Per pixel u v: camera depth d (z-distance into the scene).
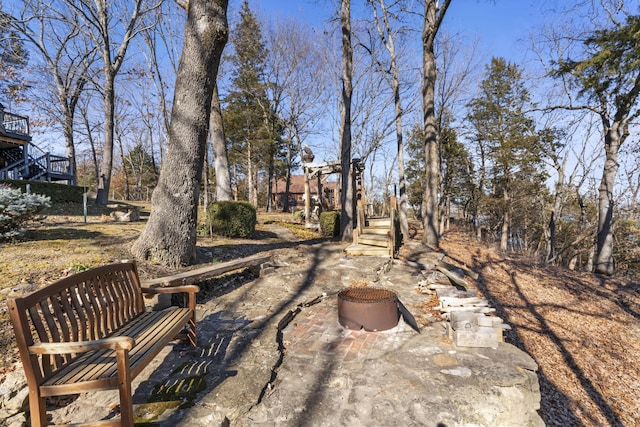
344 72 10.28
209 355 3.03
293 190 40.00
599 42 10.79
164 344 2.44
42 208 6.07
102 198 13.62
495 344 3.21
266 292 5.06
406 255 8.73
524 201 20.83
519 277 10.34
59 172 16.84
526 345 6.42
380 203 37.31
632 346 6.44
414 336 3.55
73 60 18.41
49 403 2.27
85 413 2.18
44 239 6.24
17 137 14.04
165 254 5.55
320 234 12.20
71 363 2.09
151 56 12.78
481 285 9.30
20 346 1.77
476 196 24.97
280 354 3.08
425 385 2.57
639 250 16.28
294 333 3.70
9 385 2.32
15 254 4.95
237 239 9.17
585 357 6.08
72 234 6.91
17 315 1.75
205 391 2.44
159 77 12.95
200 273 4.43
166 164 5.66
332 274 6.21
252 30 21.22
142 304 3.06
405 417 2.22
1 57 15.95
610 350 6.31
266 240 9.73
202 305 4.41
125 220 10.21
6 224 5.79
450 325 3.54
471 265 11.00
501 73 20.94
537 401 2.65
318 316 4.27
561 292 9.24
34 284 3.90
